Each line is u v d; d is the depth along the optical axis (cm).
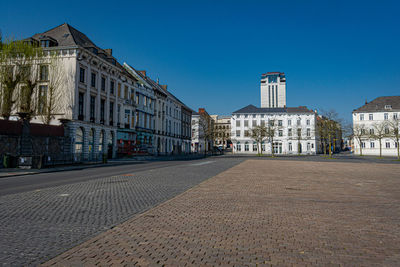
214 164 2762
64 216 629
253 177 1488
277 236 484
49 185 1203
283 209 700
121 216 629
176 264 367
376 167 2436
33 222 577
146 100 5166
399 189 1075
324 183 1252
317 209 702
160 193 954
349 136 5953
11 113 2941
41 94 3206
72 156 2702
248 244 443
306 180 1364
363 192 993
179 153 6981
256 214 646
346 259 386
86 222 578
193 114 9025
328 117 5141
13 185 1225
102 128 3734
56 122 3159
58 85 3155
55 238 475
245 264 368
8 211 676
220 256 394
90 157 3503
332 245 440
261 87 16750
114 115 4056
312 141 7662
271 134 6328
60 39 3416
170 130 6425
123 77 4322
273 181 1311
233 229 525
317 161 3588
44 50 3225
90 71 3506
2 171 1923
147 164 2831
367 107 7025
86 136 3394
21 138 2450
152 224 558
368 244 446
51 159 2389
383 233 503
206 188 1066
